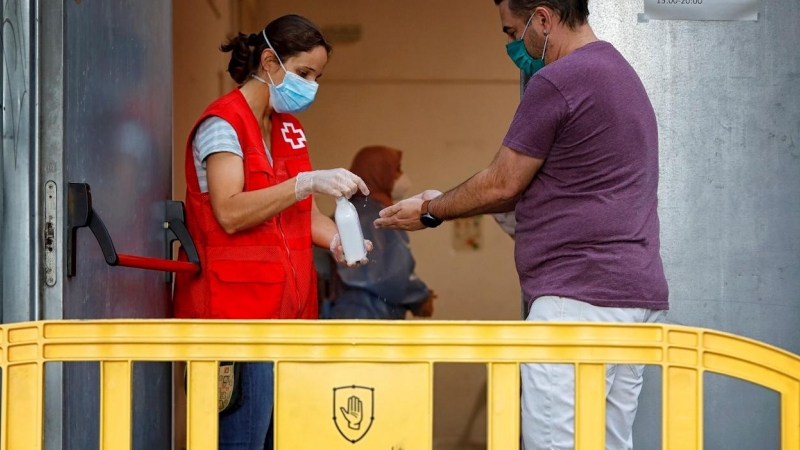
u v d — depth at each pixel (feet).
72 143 9.50
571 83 8.91
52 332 6.97
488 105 22.54
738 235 11.34
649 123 9.25
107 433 6.94
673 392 6.79
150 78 11.71
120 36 10.76
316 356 6.88
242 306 10.41
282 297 10.55
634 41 11.34
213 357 6.91
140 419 11.00
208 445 6.91
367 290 18.49
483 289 22.44
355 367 6.86
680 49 11.34
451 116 22.57
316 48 10.68
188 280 10.78
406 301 18.70
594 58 9.10
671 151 11.35
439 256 22.44
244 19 22.49
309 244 11.06
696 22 11.34
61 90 9.27
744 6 11.33
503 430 6.84
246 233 10.46
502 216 11.69
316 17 22.50
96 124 10.05
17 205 9.19
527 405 9.26
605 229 8.94
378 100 22.59
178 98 18.66
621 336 6.83
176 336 6.93
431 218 9.82
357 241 10.39
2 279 9.18
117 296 10.60
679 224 11.35
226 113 10.39
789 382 6.56
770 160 11.32
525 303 10.85
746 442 11.27
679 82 11.33
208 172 10.32
